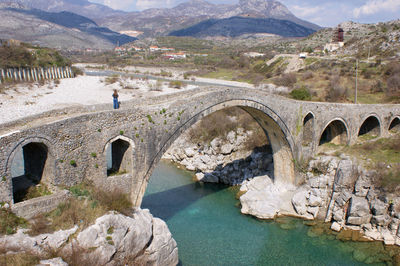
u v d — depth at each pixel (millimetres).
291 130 35000
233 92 29391
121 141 24016
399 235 29469
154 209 34188
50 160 19734
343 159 35656
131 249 19953
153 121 24047
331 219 33000
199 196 38250
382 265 26734
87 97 67000
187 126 26531
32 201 18031
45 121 21516
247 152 47062
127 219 20625
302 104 35500
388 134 44750
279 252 28156
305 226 32156
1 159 17062
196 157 49344
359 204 31172
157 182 42375
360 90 63750
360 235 30734
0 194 17062
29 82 75062
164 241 22328
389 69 68625
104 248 18250
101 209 19844
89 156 21219
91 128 21062
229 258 26859
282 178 38250
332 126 41469
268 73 95938
